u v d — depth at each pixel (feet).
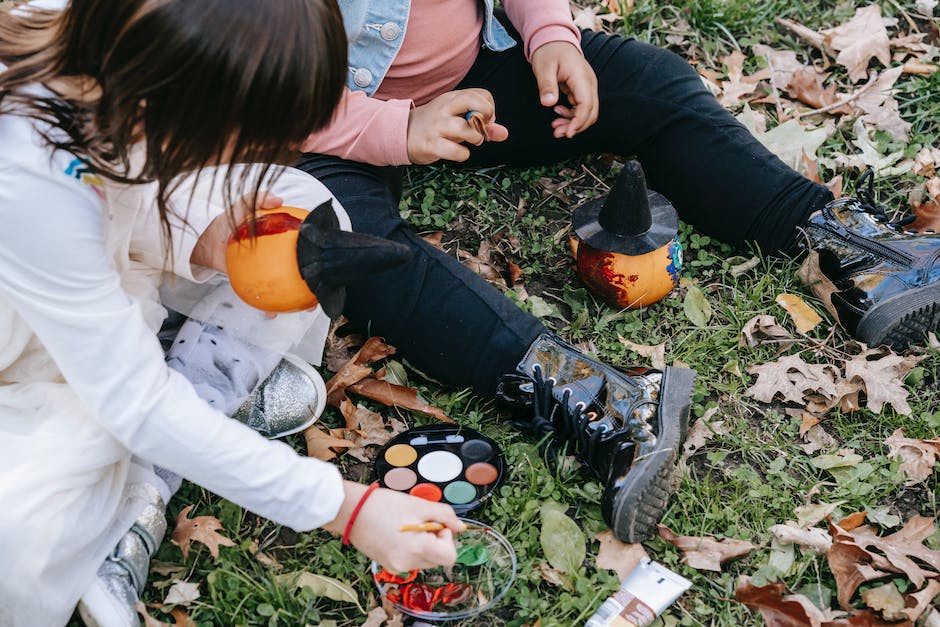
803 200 7.49
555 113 7.95
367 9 6.89
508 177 8.64
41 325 4.62
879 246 7.07
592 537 6.09
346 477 6.48
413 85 7.39
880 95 9.33
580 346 7.29
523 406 6.49
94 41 3.90
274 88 3.89
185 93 3.85
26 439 5.10
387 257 5.01
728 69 9.61
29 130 4.33
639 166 6.77
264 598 5.66
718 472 6.57
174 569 5.85
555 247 8.09
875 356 7.18
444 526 5.24
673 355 7.20
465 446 6.40
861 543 5.94
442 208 8.32
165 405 4.79
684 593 5.84
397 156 6.68
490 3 7.48
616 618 5.57
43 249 4.41
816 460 6.56
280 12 3.84
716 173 7.68
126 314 4.74
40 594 4.97
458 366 6.64
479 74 7.86
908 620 5.59
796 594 5.73
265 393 6.28
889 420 6.79
